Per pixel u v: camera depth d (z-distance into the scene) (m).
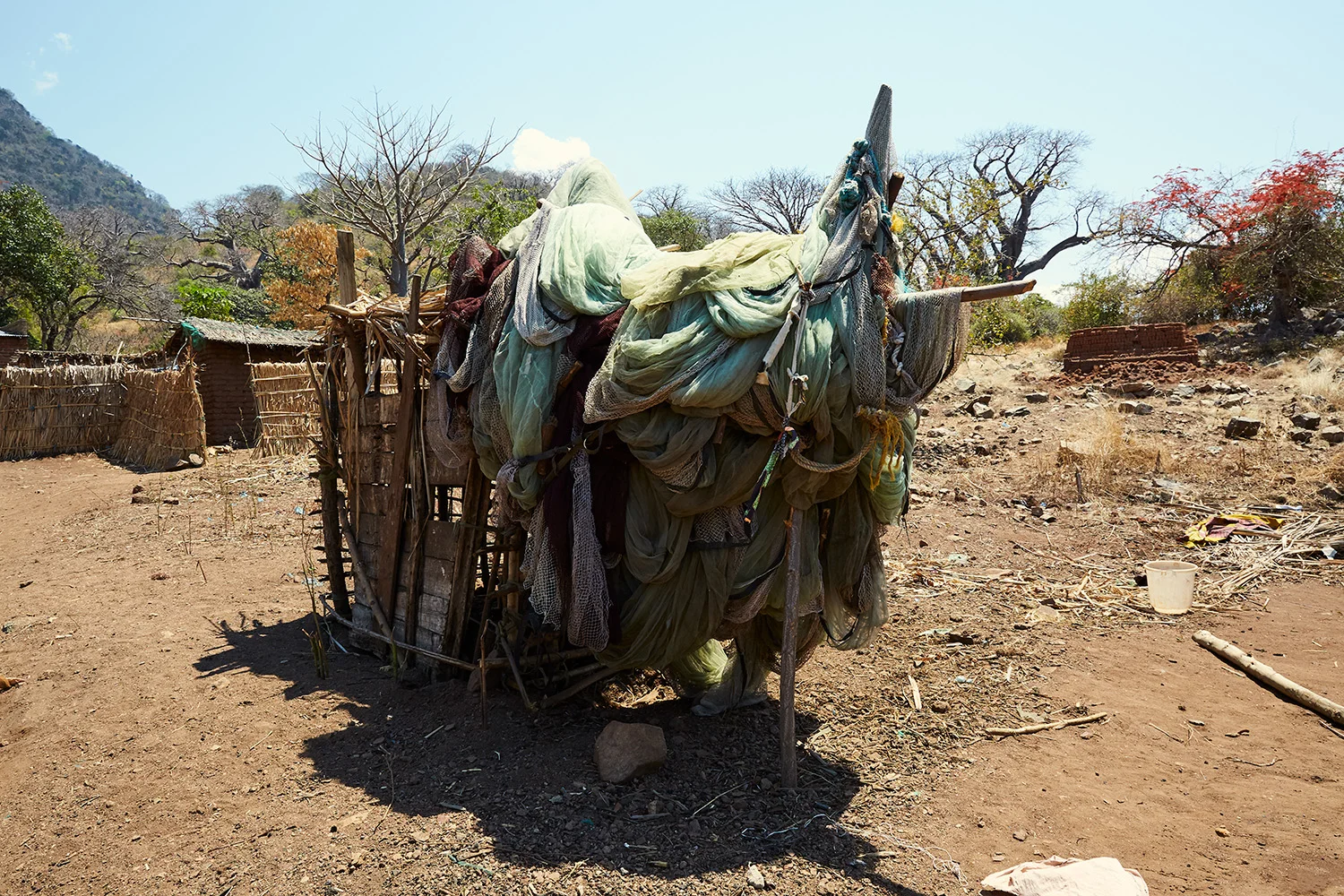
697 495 4.34
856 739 4.96
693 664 5.38
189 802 4.52
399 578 6.08
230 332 18.95
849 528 4.81
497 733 4.94
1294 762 4.57
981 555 8.66
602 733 4.59
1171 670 5.80
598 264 4.72
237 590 8.23
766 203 46.84
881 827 4.08
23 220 37.12
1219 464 11.36
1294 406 13.77
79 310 41.38
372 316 6.02
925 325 4.14
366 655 6.50
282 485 13.67
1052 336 28.69
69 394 19.03
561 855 3.84
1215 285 24.52
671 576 4.50
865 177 4.38
